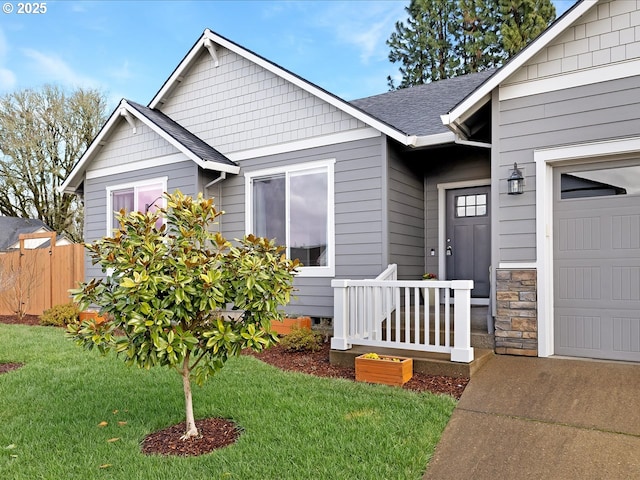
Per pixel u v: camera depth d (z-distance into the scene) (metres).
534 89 5.59
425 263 8.41
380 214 7.10
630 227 5.18
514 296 5.60
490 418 3.94
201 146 8.74
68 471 3.21
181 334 3.44
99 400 4.60
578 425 3.71
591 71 5.28
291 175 8.03
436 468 3.26
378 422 3.86
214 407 4.30
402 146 7.41
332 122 7.60
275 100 8.24
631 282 5.16
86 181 10.38
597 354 5.30
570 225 5.49
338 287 5.86
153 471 3.16
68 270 10.48
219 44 8.86
